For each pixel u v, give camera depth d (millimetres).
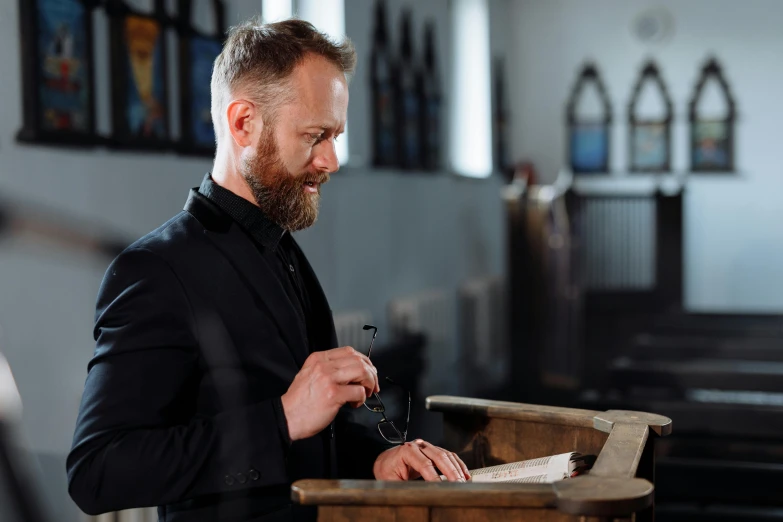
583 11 10711
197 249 1570
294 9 5438
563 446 1852
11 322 2789
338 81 1640
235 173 1675
